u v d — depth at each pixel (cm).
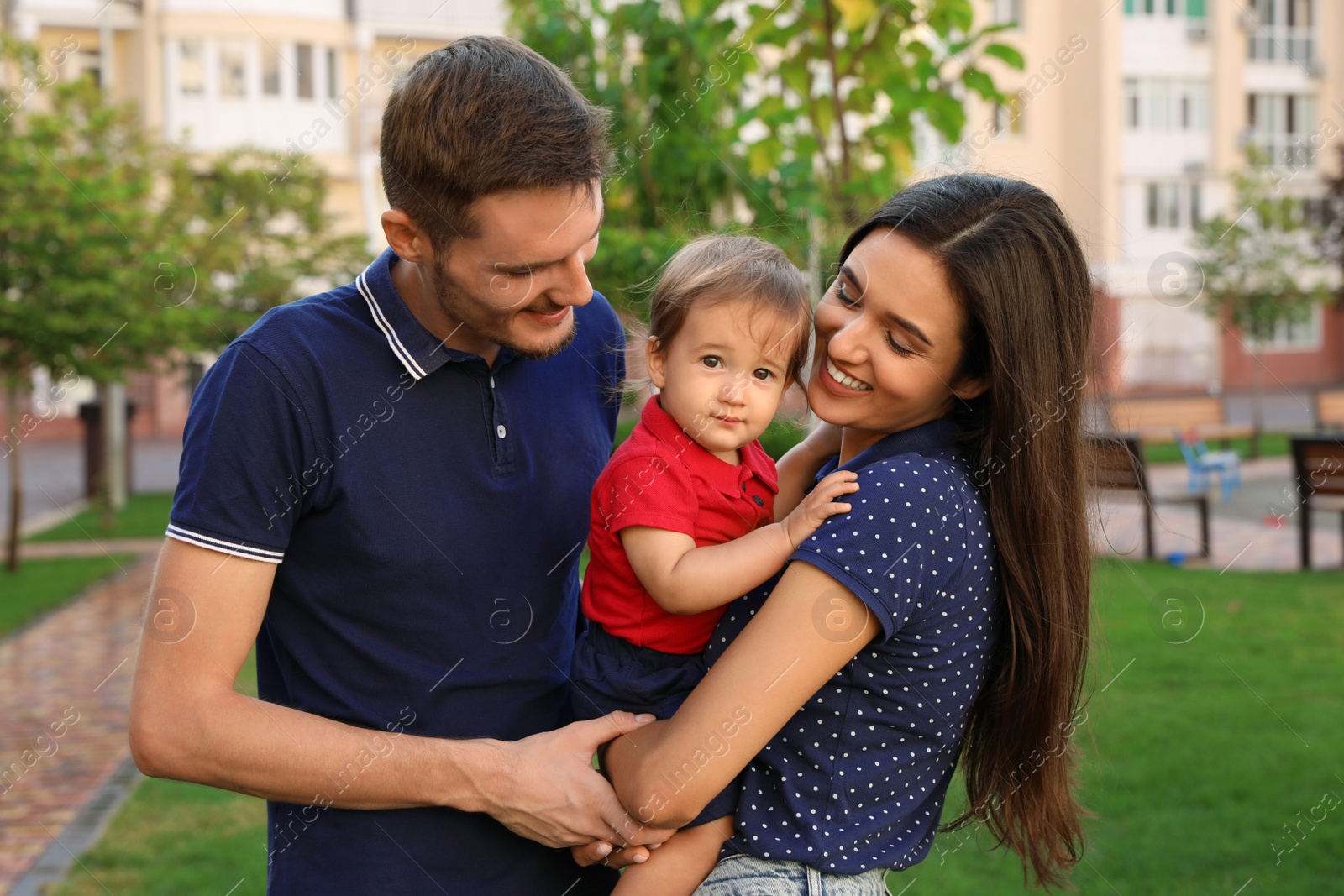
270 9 2017
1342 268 1714
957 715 159
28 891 335
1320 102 2464
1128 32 2334
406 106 152
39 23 1922
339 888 161
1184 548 835
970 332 155
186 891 332
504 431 171
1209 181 2378
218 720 149
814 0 345
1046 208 160
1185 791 379
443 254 154
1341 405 1456
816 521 153
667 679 165
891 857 156
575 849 166
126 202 966
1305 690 482
